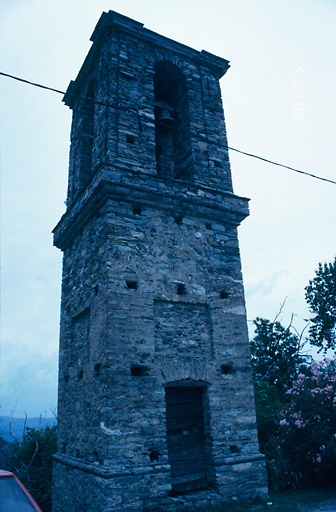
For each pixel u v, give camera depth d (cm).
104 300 825
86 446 827
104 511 670
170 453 810
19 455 1428
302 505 798
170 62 1189
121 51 1089
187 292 925
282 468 957
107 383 755
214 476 815
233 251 1048
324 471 977
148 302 857
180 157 1166
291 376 1930
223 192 1060
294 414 1012
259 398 1283
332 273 2372
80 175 1177
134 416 762
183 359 866
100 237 905
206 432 859
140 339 819
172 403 845
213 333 926
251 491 839
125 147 974
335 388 1034
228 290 993
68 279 1130
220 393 887
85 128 1247
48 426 1499
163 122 1149
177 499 752
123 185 895
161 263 910
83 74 1283
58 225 1208
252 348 2173
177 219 988
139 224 912
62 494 904
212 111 1205
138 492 711
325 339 2320
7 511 439
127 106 1025
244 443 876
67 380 1027
